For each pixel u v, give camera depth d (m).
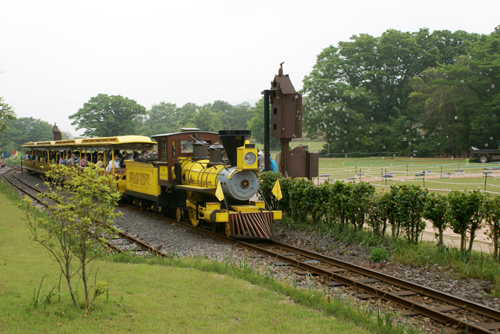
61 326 4.68
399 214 9.18
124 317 5.08
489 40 48.78
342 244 9.95
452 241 9.72
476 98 48.31
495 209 7.64
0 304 5.25
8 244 9.19
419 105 52.75
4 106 16.97
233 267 7.72
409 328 5.13
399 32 61.31
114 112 75.19
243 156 10.70
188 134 13.61
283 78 14.56
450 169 31.52
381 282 7.30
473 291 6.70
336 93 57.84
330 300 6.06
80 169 5.95
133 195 16.41
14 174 37.97
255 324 5.06
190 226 12.59
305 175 15.03
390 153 58.47
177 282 6.68
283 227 12.26
